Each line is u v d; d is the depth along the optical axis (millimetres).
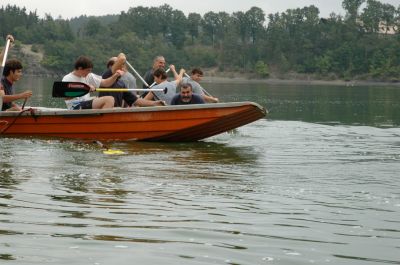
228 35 119562
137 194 5309
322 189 5648
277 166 7055
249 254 3730
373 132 11742
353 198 5277
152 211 4715
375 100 26219
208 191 5500
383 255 3744
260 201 5121
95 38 109688
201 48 121938
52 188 5473
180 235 4090
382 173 6578
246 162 7363
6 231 4070
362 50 105188
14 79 9859
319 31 116250
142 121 9391
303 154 8211
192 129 9328
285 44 114250
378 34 116938
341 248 3869
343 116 16344
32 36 117438
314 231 4234
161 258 3621
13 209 4680
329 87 51625
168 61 110750
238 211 4770
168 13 133125
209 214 4660
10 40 9742
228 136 10641
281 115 16547
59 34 116938
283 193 5449
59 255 3617
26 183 5672
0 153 7543
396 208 4910
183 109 9297
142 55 105688
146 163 7102
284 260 3637
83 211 4660
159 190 5508
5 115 9531
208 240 3994
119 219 4453
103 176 6133
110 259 3574
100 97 9805
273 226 4355
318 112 17953
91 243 3859
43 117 9484
